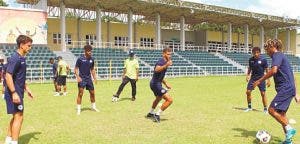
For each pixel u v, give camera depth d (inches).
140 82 999.0
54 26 1449.3
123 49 1457.9
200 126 338.6
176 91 724.0
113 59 1316.4
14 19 1152.2
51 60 678.5
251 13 1749.5
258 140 275.7
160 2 1422.2
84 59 410.6
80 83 408.5
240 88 810.8
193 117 390.0
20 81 245.6
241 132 311.9
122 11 1582.2
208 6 1577.3
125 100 549.0
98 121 363.9
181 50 1688.0
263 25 2043.6
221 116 397.4
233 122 360.2
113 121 363.9
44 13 1211.2
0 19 1126.4
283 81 260.4
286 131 263.0
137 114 408.5
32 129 323.9
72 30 1523.1
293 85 261.0
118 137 292.8
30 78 1021.2
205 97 603.2
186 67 1432.1
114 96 541.6
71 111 432.1
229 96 621.3
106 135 300.2
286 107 259.6
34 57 1125.7
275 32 2160.4
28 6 1427.2
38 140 282.0
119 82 984.3
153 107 382.6
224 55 1793.8
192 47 1907.0
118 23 1674.5
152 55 1475.1
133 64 549.0
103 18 1684.3
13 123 245.6
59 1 1325.0
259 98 592.1
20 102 243.1
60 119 375.9
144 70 1275.8
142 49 1529.3
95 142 276.4
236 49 2020.2
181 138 288.4
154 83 361.1
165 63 351.6
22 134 302.7
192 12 1530.5
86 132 311.7
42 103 513.7
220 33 2079.2
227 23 1952.5
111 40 1653.5
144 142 275.6
